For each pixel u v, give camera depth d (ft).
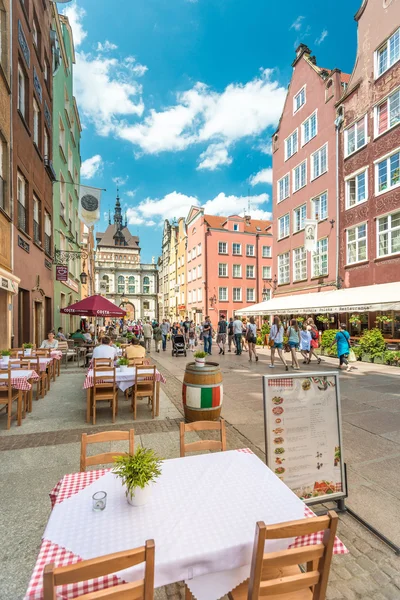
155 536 5.42
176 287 154.61
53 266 53.36
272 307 65.62
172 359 47.52
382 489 11.52
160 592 7.34
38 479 11.94
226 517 5.94
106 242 266.36
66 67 67.41
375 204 50.11
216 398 18.29
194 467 7.80
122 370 20.65
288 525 4.88
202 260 122.11
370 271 51.06
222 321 53.93
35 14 43.24
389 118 48.21
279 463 9.45
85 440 8.13
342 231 57.16
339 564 8.15
